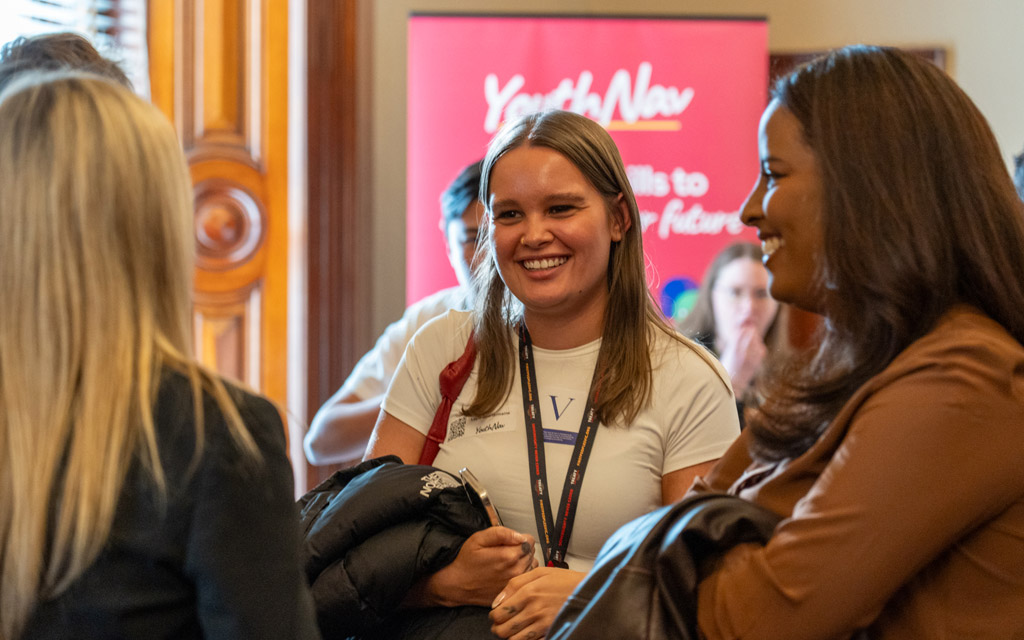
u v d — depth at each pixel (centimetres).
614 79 397
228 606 103
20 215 103
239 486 104
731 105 402
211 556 103
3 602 102
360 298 387
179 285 110
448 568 157
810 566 103
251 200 354
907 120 112
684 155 401
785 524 108
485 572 154
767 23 402
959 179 112
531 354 177
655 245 400
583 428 170
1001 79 445
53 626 102
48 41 180
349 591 150
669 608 110
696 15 401
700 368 174
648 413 170
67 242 103
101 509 101
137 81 337
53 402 102
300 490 371
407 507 154
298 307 374
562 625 115
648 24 398
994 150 115
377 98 403
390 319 406
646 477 168
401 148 409
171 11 339
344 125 379
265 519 106
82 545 100
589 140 169
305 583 113
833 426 111
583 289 167
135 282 106
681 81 400
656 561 113
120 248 105
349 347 383
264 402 112
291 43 370
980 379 102
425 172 387
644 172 399
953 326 109
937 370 103
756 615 106
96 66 180
